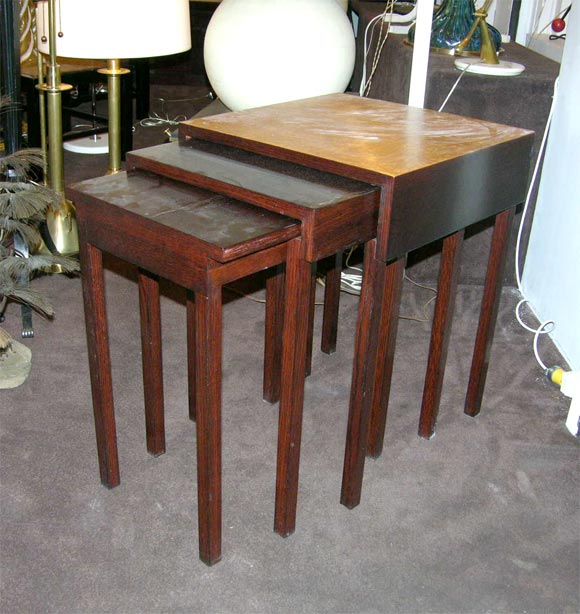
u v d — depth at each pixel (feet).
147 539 4.56
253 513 4.81
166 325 7.00
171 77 14.62
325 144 4.31
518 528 4.78
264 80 6.30
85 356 6.43
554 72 7.07
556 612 4.19
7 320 6.90
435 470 5.28
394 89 7.47
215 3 14.10
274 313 5.56
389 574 4.39
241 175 4.06
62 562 4.36
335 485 5.10
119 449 5.34
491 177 4.53
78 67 9.55
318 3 6.31
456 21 7.38
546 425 5.81
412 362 6.57
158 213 3.79
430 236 4.25
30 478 5.00
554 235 6.97
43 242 6.80
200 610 4.09
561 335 6.79
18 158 5.80
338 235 3.82
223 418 5.73
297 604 4.16
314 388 6.17
